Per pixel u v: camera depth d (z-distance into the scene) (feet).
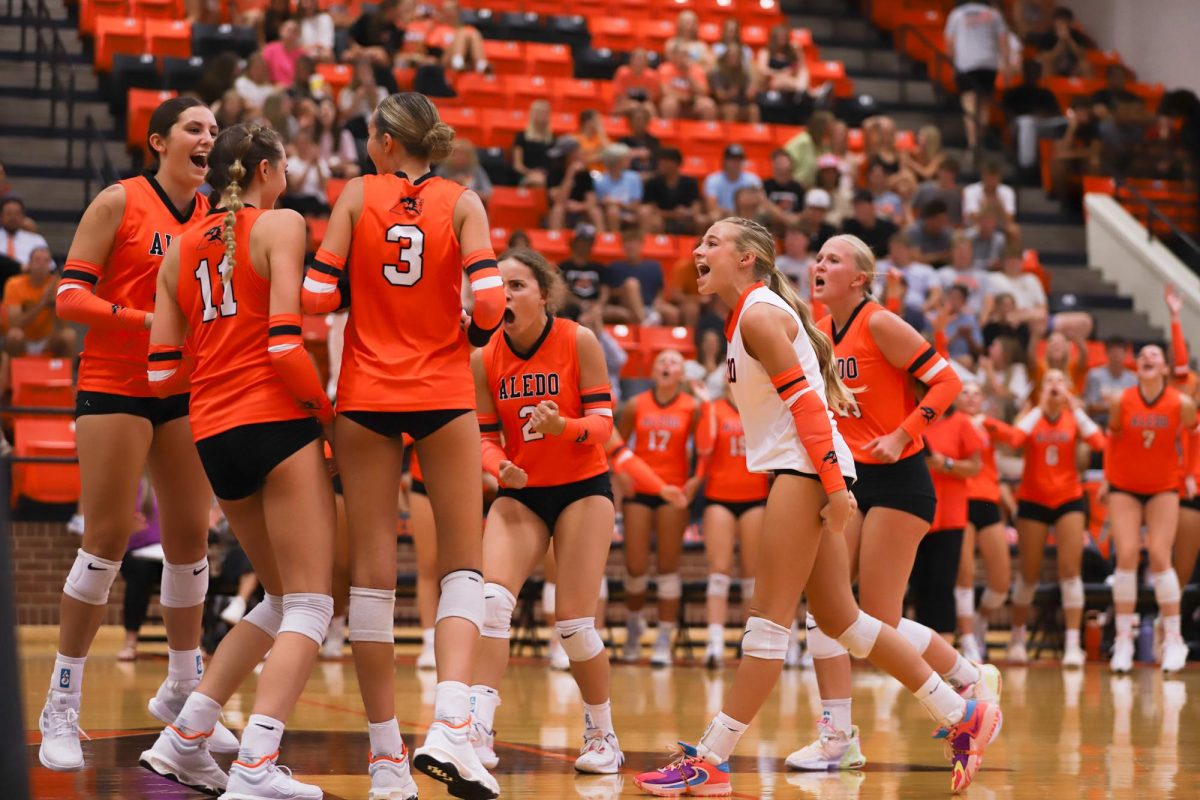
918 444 23.76
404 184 18.58
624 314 61.62
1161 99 86.02
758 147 79.87
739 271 21.25
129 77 69.97
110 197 21.57
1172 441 47.06
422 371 18.20
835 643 23.72
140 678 37.04
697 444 46.98
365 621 18.16
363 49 76.79
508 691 36.76
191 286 18.69
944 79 91.81
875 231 69.46
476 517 18.53
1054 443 49.55
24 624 52.70
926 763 24.48
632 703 33.88
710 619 46.14
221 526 47.88
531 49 83.41
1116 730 29.73
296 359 17.63
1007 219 74.18
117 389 21.39
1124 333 75.25
